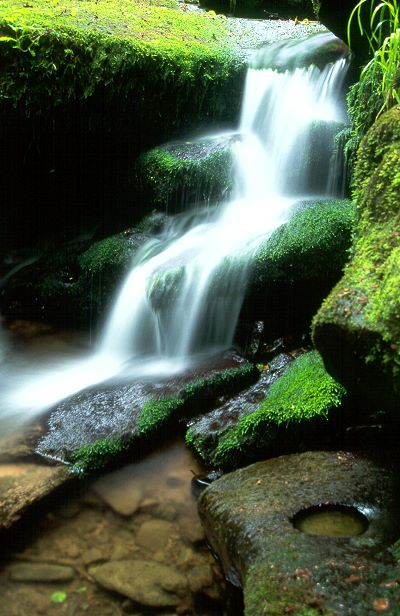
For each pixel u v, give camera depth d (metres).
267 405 3.54
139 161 5.60
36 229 6.25
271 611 2.16
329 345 2.69
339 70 5.56
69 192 6.06
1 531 3.10
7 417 4.07
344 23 4.78
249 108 6.02
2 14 5.23
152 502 3.34
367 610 2.10
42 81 5.16
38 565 2.96
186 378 4.12
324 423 3.29
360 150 3.39
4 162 5.65
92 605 2.76
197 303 4.58
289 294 4.39
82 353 5.07
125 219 5.80
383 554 2.36
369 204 3.07
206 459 3.60
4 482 3.41
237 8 9.09
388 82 3.75
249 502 2.79
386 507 2.68
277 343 4.43
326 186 5.32
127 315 4.98
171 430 3.86
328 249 4.28
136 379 4.28
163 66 5.54
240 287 4.42
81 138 5.63
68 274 5.50
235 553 2.60
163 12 7.11
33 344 5.17
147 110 5.65
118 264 5.15
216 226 5.16
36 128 5.42
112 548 3.06
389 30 4.43
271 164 5.64
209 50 5.97
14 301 5.64
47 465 3.57
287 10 9.16
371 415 3.25
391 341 2.39
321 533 2.57
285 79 5.73
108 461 3.59
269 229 4.70
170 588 2.83
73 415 3.96
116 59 5.32
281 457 3.13
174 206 5.38
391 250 2.71
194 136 5.98
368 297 2.58
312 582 2.24
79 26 5.48
